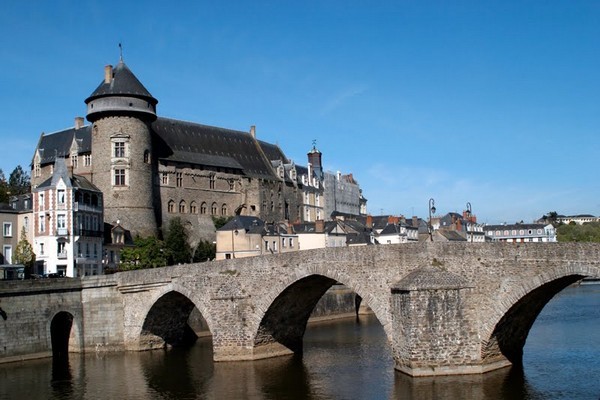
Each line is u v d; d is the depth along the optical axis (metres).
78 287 57.50
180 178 111.81
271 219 127.25
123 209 97.25
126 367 49.56
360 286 42.03
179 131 117.88
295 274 45.34
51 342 55.75
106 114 98.00
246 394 39.59
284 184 133.00
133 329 56.22
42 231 80.56
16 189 126.44
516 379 38.47
